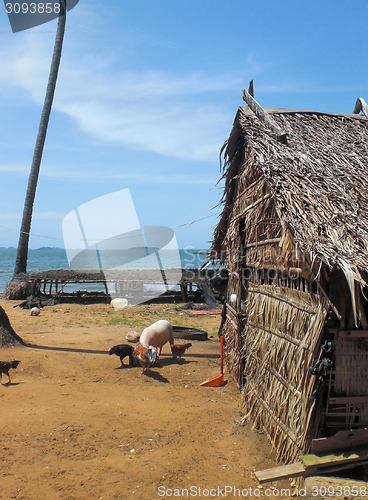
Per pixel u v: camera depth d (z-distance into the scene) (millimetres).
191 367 8680
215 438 5332
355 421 4398
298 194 4703
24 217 19812
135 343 10500
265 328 5816
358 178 5348
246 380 6699
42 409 5809
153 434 5312
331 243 4043
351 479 4000
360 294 4312
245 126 6578
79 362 8406
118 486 4105
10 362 7070
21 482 4043
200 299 18828
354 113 8414
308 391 4219
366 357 4391
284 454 4664
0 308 9125
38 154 19922
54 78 19703
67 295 18906
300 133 6609
